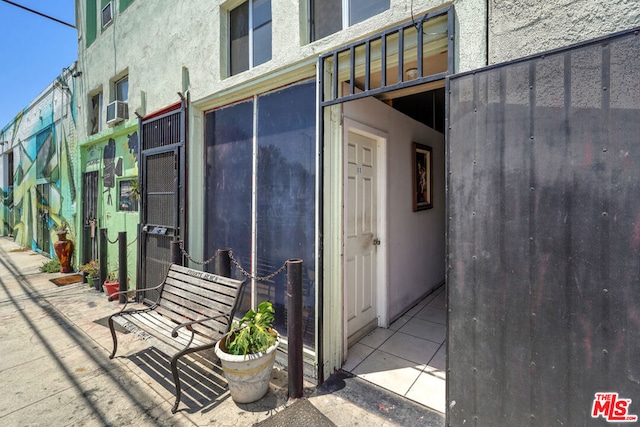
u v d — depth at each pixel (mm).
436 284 5164
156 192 4367
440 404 2328
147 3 4570
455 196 1820
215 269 3752
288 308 2428
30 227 10359
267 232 3184
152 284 4461
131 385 2615
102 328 3793
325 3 2768
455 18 1879
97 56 5922
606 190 1407
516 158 1626
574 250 1482
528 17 1661
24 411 2295
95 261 6020
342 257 2838
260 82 3055
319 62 2535
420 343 3291
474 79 1751
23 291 5441
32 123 9680
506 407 1663
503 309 1669
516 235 1630
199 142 3887
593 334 1441
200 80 3705
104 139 5840
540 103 1559
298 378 2418
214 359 3029
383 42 2137
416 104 4766
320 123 2559
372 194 3596
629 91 1353
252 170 3334
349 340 3213
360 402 2361
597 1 1495
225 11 3533
